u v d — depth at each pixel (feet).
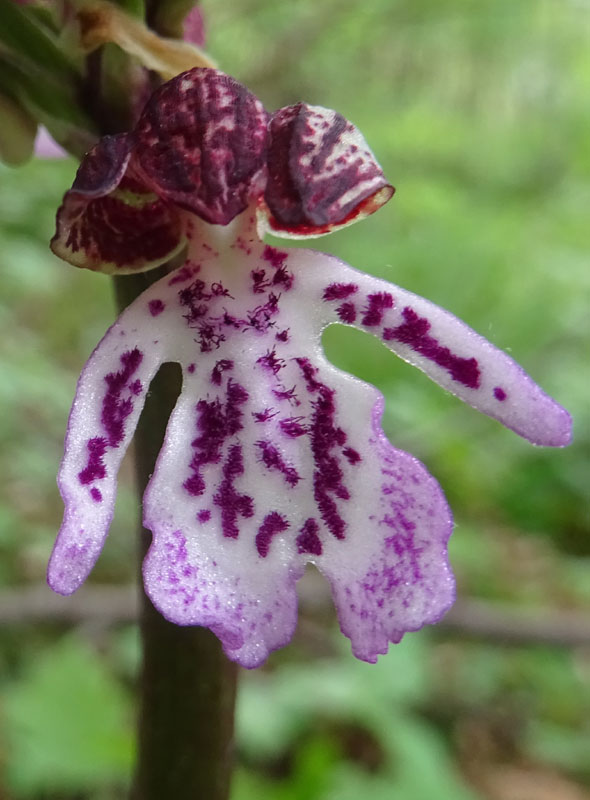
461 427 0.51
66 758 0.23
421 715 0.33
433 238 0.70
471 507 0.47
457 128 0.96
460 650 0.35
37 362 0.38
